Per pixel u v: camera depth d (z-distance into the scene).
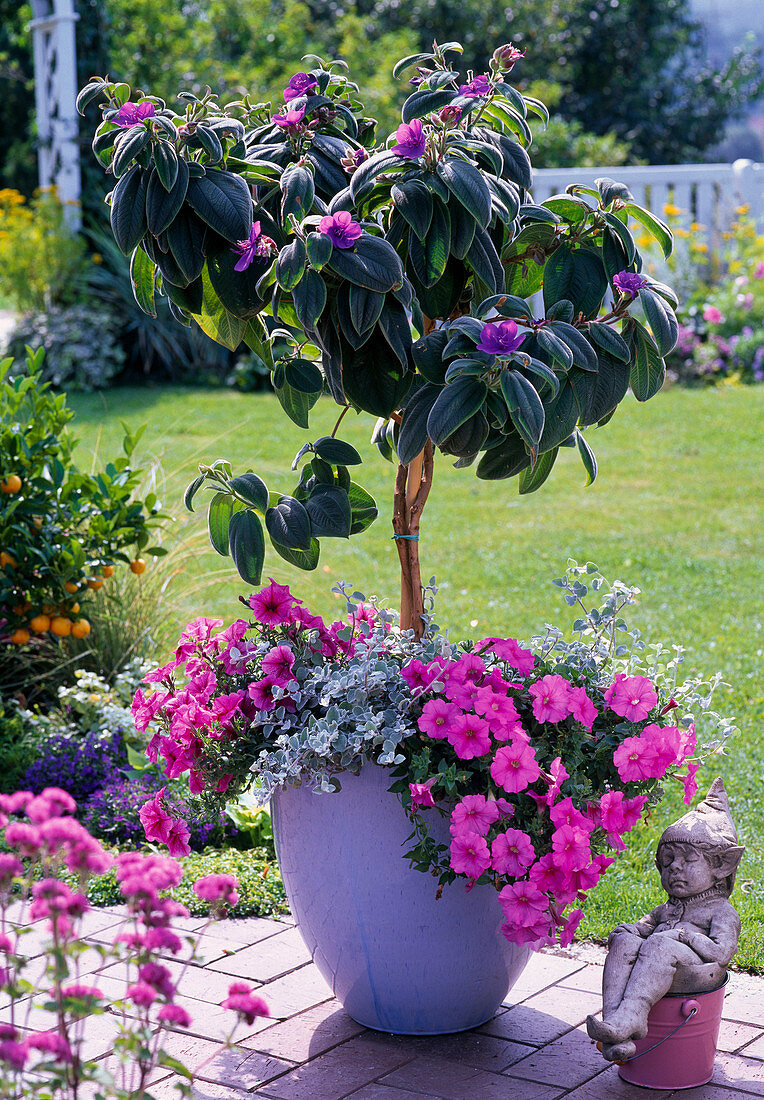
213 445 8.48
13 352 10.95
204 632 2.69
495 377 2.13
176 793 3.64
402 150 2.21
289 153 2.51
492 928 2.44
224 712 2.47
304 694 2.45
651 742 2.33
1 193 11.55
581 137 15.99
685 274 10.98
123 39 12.52
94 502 4.45
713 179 11.49
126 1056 1.75
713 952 2.30
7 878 1.66
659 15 20.86
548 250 2.44
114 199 2.23
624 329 2.38
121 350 10.88
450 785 2.25
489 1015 2.61
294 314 2.56
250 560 2.42
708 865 2.35
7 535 4.30
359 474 8.16
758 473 7.86
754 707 4.31
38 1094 1.73
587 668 2.54
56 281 10.99
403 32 14.81
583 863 2.21
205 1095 2.34
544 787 2.35
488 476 2.38
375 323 2.20
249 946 3.00
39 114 11.43
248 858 3.43
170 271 2.30
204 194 2.21
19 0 15.52
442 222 2.22
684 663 4.75
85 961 2.91
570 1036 2.56
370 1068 2.44
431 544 6.70
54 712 4.34
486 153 2.28
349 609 2.74
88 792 3.95
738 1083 2.37
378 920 2.41
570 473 8.20
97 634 4.63
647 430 9.09
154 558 5.00
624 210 2.45
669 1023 2.30
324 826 2.40
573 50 19.48
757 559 6.23
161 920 1.72
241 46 13.88
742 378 10.61
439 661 2.49
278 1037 2.56
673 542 6.57
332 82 2.74
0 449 4.31
